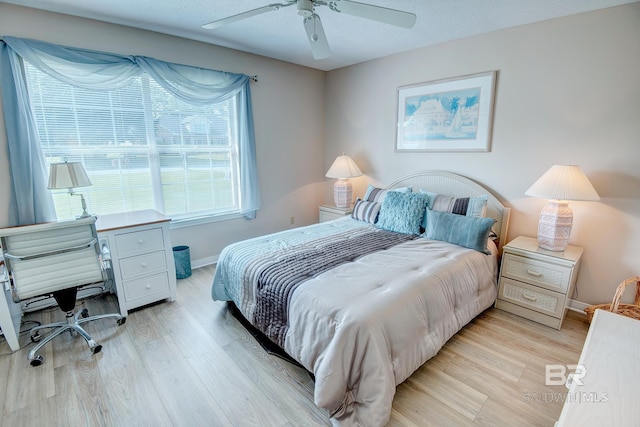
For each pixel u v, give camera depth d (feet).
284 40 10.23
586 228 8.25
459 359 6.66
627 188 7.57
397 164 12.26
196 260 11.69
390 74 11.91
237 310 8.68
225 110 11.68
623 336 4.18
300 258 7.47
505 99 9.21
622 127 7.49
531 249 8.02
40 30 7.81
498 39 9.10
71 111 8.55
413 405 5.47
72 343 7.19
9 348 6.98
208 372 6.29
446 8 7.59
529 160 9.01
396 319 5.34
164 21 8.65
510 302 8.45
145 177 10.09
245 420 5.19
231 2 7.45
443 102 10.50
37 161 8.00
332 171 12.82
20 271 6.27
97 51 8.59
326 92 14.61
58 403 5.49
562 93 8.23
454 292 6.81
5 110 7.49
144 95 9.70
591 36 7.66
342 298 5.51
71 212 8.89
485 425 5.07
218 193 11.98
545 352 6.86
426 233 9.27
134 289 8.35
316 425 5.10
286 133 13.52
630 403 3.10
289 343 5.94
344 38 9.84
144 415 5.26
